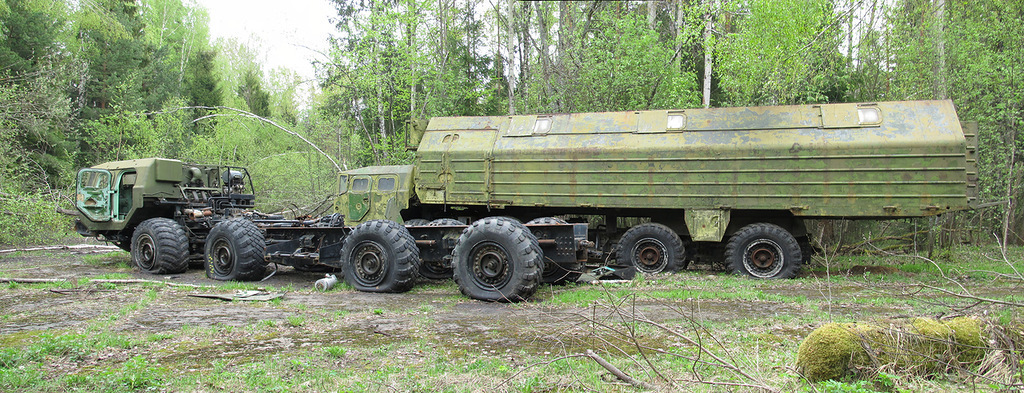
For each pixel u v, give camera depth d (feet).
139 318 19.70
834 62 45.98
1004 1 43.68
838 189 29.81
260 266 29.81
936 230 40.40
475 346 15.58
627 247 33.55
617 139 33.32
